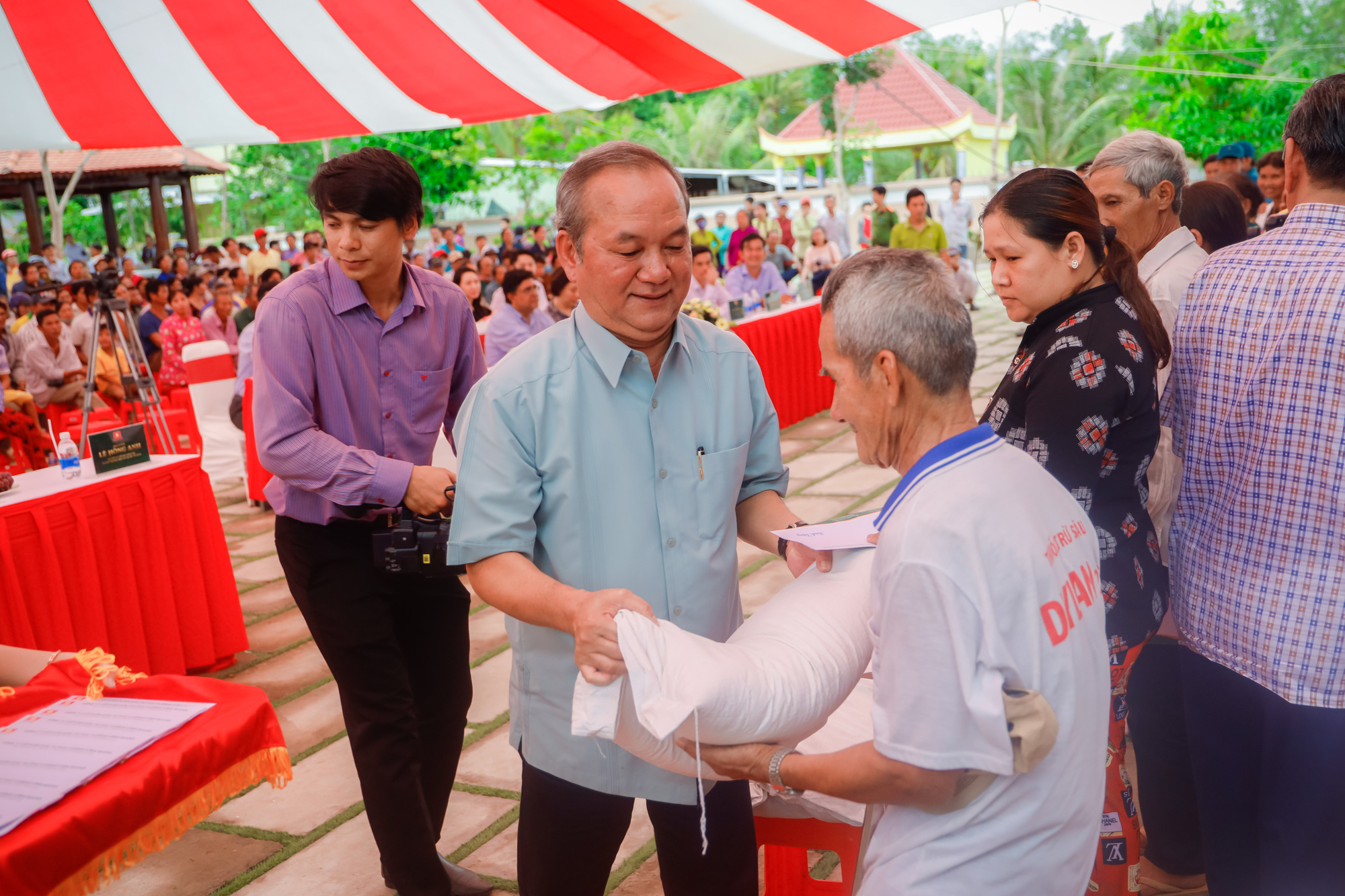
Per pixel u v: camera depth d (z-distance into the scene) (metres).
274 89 3.83
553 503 1.45
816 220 16.41
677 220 1.34
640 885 2.30
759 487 1.69
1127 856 1.78
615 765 1.47
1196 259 2.15
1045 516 1.11
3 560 3.00
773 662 1.26
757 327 6.70
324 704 3.39
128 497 3.39
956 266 10.70
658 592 1.47
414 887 2.15
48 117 3.72
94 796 1.42
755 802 1.80
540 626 1.39
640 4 3.18
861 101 25.42
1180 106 17.75
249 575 4.76
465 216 26.64
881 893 1.15
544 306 8.55
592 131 24.94
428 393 2.24
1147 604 1.72
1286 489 1.56
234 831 2.63
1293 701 1.58
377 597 2.14
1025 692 1.03
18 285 12.50
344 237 2.03
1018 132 26.34
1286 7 21.47
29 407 7.05
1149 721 2.19
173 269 15.19
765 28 3.18
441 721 2.30
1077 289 1.72
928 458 1.09
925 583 1.03
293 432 2.03
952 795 1.09
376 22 3.52
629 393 1.46
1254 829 1.75
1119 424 1.65
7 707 1.67
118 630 3.34
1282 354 1.54
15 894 1.30
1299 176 1.59
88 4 3.21
